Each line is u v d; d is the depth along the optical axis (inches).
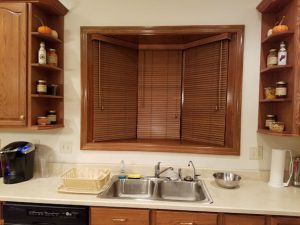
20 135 78.1
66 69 76.5
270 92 67.4
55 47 75.9
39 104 70.8
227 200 56.1
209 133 79.0
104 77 80.4
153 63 88.8
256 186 66.7
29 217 55.7
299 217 51.5
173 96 88.4
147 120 89.0
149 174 75.2
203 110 80.9
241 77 71.9
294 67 59.0
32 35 65.5
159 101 88.8
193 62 84.1
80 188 60.1
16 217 55.9
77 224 55.0
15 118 65.7
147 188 70.5
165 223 54.0
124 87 85.8
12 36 64.7
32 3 65.2
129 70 87.1
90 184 60.1
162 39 81.7
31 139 78.0
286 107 63.3
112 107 82.9
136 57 88.9
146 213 54.1
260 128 71.4
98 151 76.8
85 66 75.6
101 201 54.6
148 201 54.6
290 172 68.0
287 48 63.2
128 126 87.4
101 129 80.4
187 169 74.2
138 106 89.2
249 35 71.9
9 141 78.2
